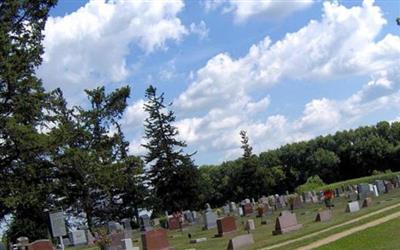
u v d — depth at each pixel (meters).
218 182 124.75
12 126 34.72
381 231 24.48
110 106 62.94
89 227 58.38
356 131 138.00
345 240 23.30
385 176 78.81
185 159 83.94
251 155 107.62
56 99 41.91
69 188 48.88
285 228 30.20
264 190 106.88
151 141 84.25
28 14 39.81
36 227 56.94
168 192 83.12
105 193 59.62
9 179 37.56
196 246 30.17
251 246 25.88
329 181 130.62
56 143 39.31
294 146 139.62
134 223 68.50
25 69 38.00
